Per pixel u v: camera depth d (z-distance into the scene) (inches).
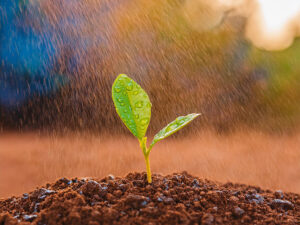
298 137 32.8
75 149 27.8
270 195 12.7
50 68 35.0
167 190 11.5
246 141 31.4
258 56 43.9
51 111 35.3
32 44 35.9
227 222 10.7
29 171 22.0
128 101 11.6
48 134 32.4
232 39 42.6
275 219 11.0
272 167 23.3
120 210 10.7
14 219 10.7
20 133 33.6
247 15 44.3
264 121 36.9
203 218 10.6
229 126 35.1
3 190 18.3
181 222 10.4
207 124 35.5
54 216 10.5
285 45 45.4
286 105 39.6
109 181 11.8
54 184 12.5
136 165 23.0
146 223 10.4
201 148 29.1
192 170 22.1
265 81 42.5
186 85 36.4
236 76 41.4
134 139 31.7
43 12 34.4
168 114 33.7
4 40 36.9
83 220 10.4
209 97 36.9
